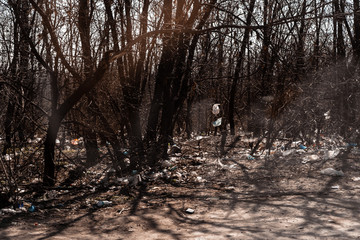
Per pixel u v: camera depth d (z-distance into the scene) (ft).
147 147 27.43
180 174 25.86
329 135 35.58
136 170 26.04
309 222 14.73
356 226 13.83
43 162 25.05
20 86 23.25
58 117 22.40
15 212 17.80
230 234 13.61
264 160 28.37
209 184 23.24
